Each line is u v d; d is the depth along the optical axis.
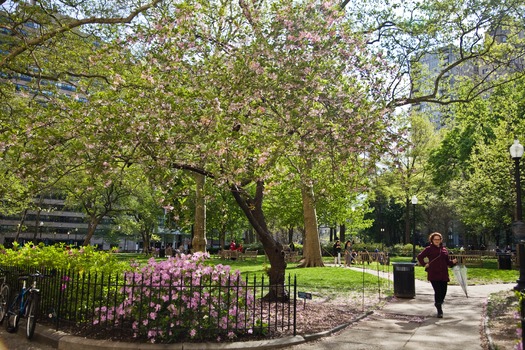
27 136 8.16
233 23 9.48
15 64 12.51
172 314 6.66
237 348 6.30
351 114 9.09
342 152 8.98
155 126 7.79
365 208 42.28
